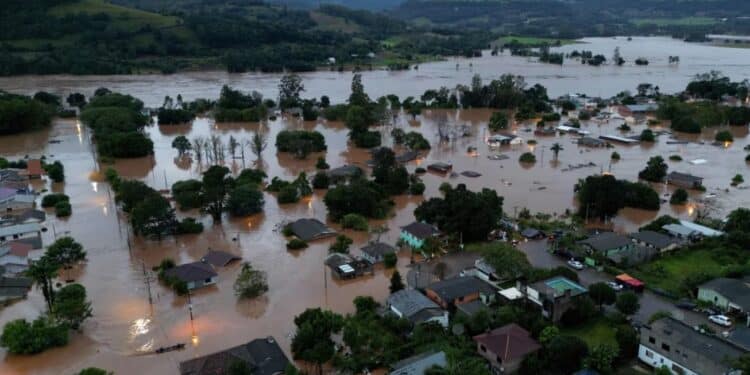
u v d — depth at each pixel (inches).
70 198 4665.4
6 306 2923.2
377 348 2400.3
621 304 2645.2
